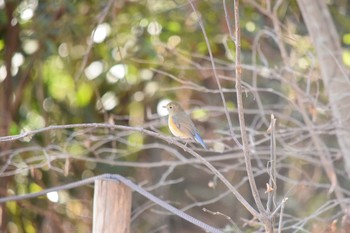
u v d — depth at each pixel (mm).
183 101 13766
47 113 15016
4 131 14266
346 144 11547
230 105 15383
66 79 15211
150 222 15914
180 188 16547
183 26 14680
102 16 12906
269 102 15078
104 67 14938
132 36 14695
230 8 14305
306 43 13500
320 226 12133
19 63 14641
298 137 12688
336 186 11406
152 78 15250
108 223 7926
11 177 14656
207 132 15000
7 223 14883
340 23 15438
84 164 15000
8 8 14070
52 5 13930
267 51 14938
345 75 10891
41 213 14914
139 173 15711
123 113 15469
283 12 14695
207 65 14742
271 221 7133
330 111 12180
